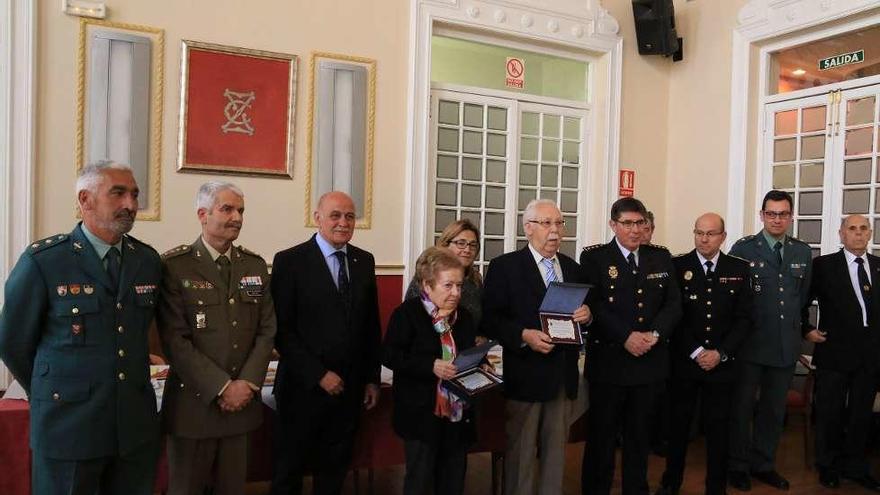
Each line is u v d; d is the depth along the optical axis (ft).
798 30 15.40
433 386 7.91
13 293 6.15
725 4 17.08
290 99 14.23
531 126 17.49
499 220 17.15
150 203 13.16
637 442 9.62
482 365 8.10
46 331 6.30
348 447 8.66
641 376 9.41
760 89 16.60
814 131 15.53
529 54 17.49
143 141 13.04
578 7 17.28
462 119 16.53
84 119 12.66
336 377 8.21
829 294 11.73
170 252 7.38
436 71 16.97
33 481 6.44
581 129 18.11
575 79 18.20
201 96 13.51
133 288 6.64
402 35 15.33
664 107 18.63
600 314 9.44
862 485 11.62
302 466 8.40
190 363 7.04
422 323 8.04
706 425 10.37
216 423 7.23
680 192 18.35
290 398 8.34
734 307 10.44
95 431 6.26
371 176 15.06
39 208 12.41
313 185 14.55
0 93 12.03
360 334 8.71
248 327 7.63
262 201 14.10
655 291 9.69
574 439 11.26
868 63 14.56
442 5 15.56
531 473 9.02
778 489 11.47
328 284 8.49
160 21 13.20
